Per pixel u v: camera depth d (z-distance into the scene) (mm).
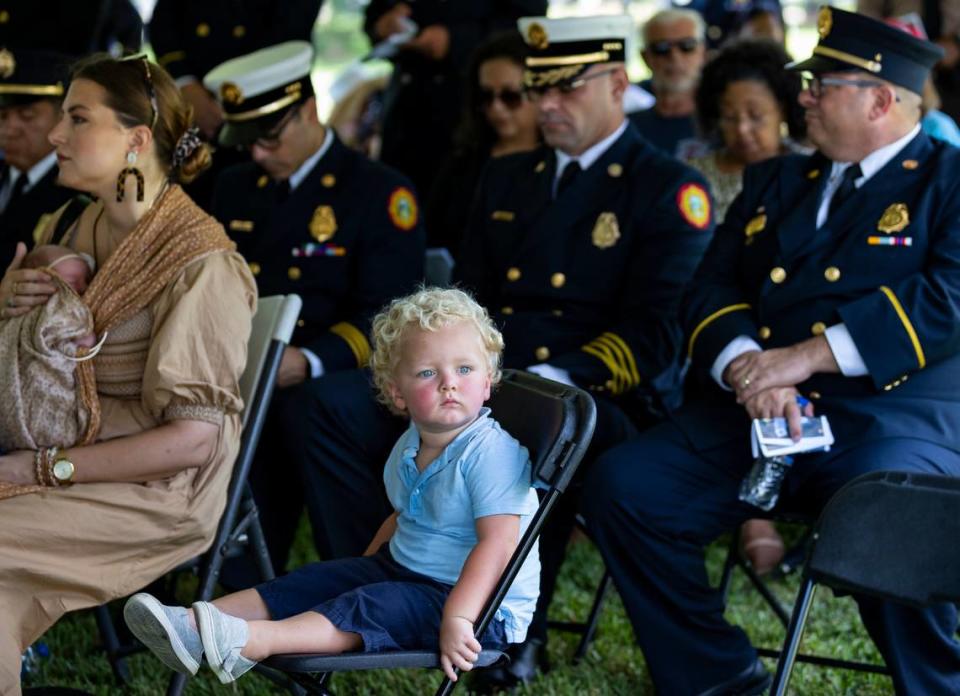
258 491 4434
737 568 4844
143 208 3600
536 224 4492
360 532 4230
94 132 3535
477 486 2896
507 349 4398
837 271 3836
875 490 2980
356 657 2730
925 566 2871
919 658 3404
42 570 3256
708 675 3727
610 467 3789
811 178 4047
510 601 2945
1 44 6047
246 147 4762
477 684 3963
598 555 5004
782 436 3670
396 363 2936
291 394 4332
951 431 3689
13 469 3359
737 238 4156
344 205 4773
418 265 4840
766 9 7531
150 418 3492
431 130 6398
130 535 3377
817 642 4238
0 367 3447
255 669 3551
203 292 3475
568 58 4387
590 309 4410
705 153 5535
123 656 3947
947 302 3666
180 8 6520
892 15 5730
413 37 6324
